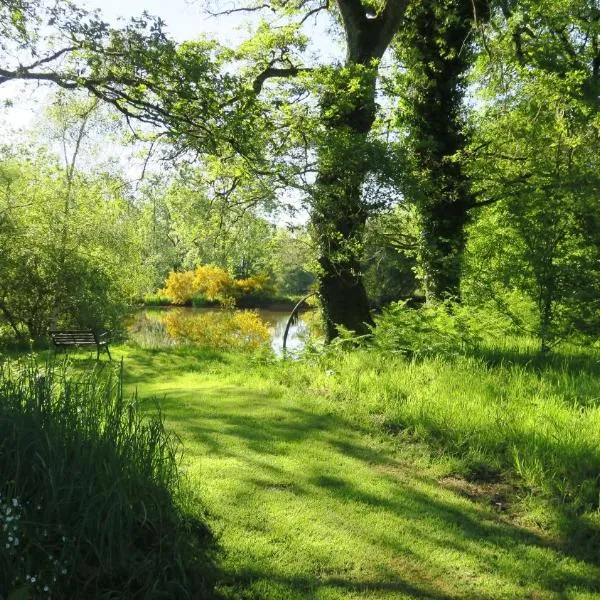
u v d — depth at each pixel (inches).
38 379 147.3
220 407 297.0
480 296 491.2
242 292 1608.0
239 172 513.7
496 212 620.4
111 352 586.9
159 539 132.8
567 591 140.0
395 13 540.4
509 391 291.4
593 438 220.5
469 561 151.7
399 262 655.1
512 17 581.3
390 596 134.5
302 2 661.3
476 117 716.0
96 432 138.4
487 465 217.0
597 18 660.7
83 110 593.0
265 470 206.2
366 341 453.7
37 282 756.6
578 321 408.2
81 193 821.2
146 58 395.5
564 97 641.6
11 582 112.0
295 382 356.2
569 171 515.2
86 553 123.1
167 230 1290.6
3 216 732.0
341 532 163.3
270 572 142.0
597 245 420.5
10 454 128.6
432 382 308.7
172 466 155.2
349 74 507.8
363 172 476.4
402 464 222.7
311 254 553.9
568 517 177.8
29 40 417.4
